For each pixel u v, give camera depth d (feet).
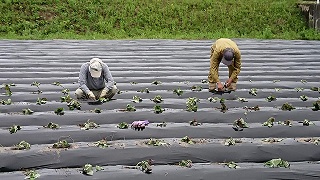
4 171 12.15
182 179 11.66
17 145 13.19
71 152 12.65
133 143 13.46
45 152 12.58
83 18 47.42
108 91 17.48
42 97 19.13
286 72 25.70
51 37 43.01
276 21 48.21
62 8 47.93
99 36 44.01
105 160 12.53
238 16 48.60
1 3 46.93
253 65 28.81
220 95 19.26
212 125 15.26
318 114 16.87
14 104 17.69
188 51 34.65
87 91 17.02
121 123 14.90
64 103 17.81
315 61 30.94
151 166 12.30
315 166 12.45
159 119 16.11
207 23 47.73
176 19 48.06
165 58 31.19
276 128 14.96
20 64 27.32
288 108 17.15
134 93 19.69
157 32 46.06
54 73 24.63
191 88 20.68
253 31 46.80
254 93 19.81
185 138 13.62
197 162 12.78
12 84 21.26
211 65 19.07
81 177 11.48
